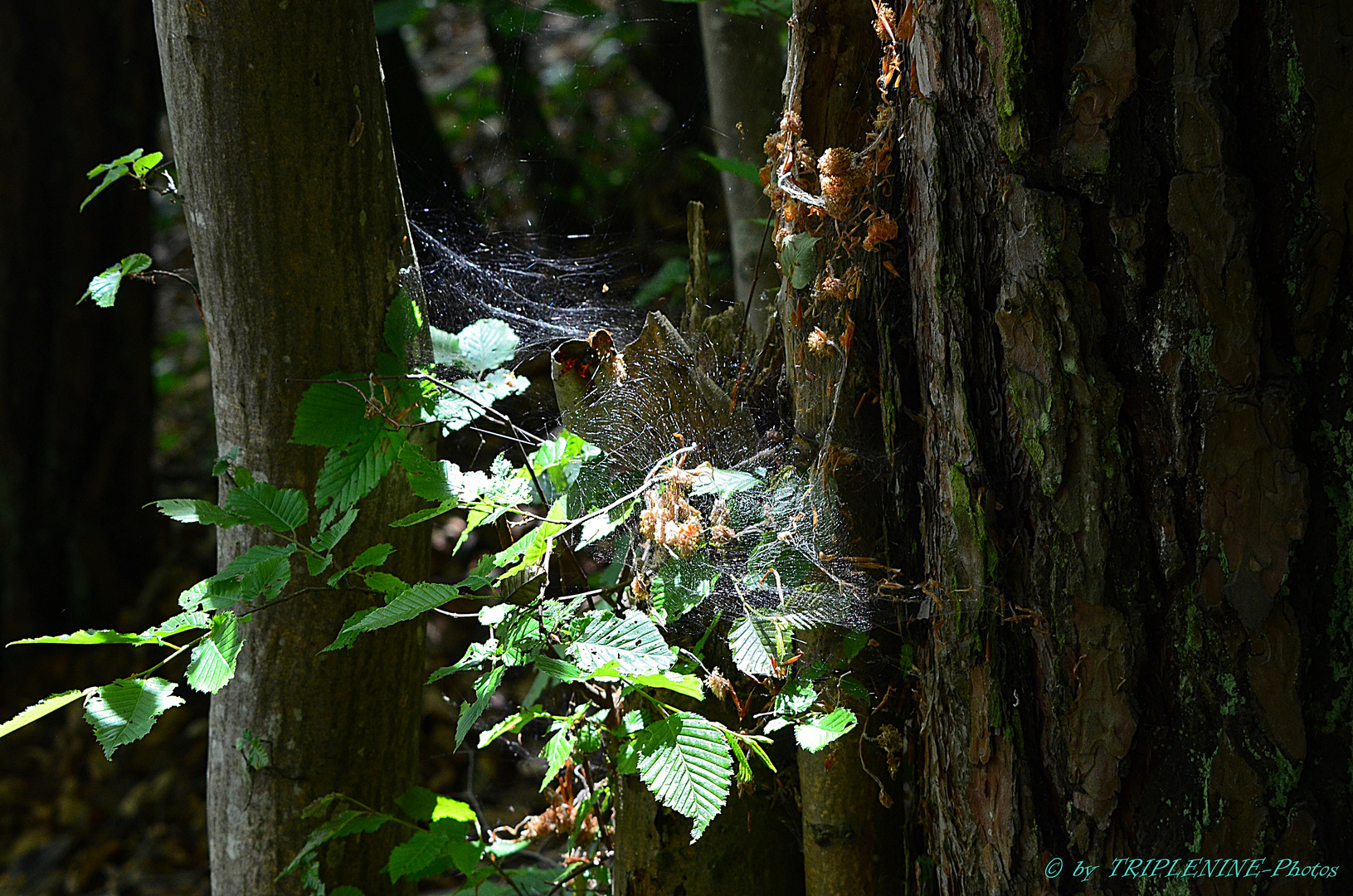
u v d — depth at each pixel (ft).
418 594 11.59
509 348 12.30
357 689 12.23
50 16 20.98
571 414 11.98
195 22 11.83
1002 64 11.37
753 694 11.92
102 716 11.55
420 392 12.03
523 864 13.12
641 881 12.00
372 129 12.01
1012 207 11.41
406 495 12.23
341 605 12.17
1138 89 11.32
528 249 22.02
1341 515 11.34
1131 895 11.46
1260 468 11.32
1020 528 11.50
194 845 18.21
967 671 11.55
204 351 34.37
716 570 11.71
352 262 12.03
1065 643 11.45
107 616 22.53
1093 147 11.35
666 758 11.50
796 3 11.72
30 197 21.33
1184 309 11.34
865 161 11.64
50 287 21.77
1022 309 11.40
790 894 12.03
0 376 21.42
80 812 18.80
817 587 11.73
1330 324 11.31
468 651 11.68
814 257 11.75
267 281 11.98
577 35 29.27
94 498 22.47
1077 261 11.37
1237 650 11.37
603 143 25.82
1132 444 11.40
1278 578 11.33
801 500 11.76
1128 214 11.35
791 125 11.75
